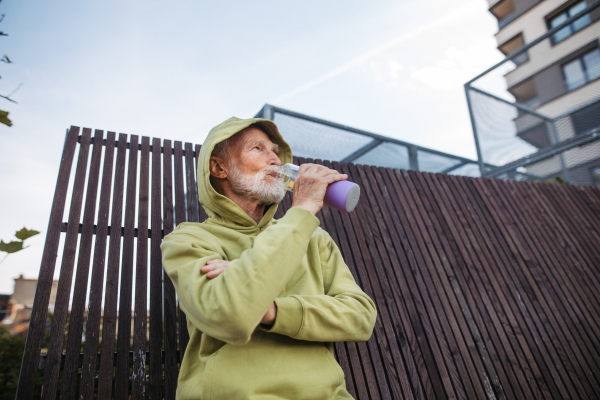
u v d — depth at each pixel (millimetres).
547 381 2223
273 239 809
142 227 1725
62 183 1652
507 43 10977
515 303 2490
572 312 2639
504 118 4680
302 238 844
